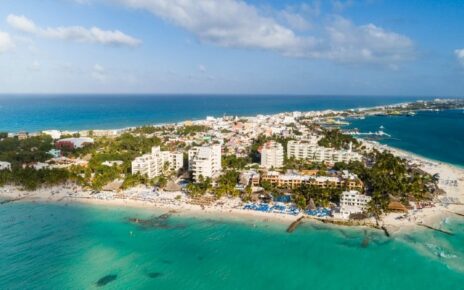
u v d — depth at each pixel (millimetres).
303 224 188875
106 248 163250
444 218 197000
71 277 138750
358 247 163875
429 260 152625
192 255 156875
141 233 179125
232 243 167875
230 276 140125
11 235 176125
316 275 141125
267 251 160250
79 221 194375
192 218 198000
